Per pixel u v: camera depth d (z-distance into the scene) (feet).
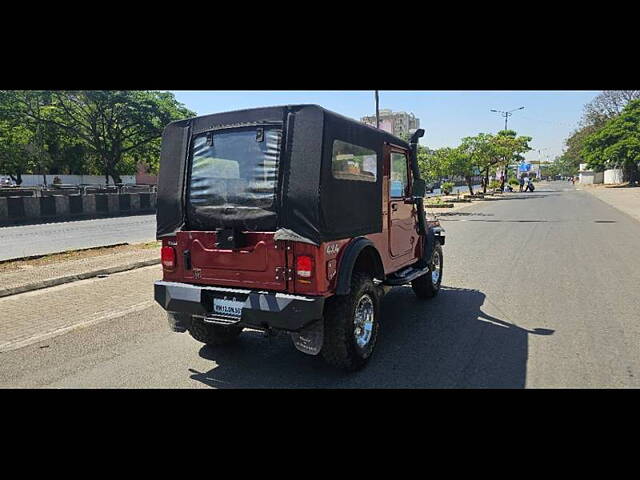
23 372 14.58
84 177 153.48
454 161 98.68
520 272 28.94
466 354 15.62
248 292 13.44
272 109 13.47
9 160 127.54
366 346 14.82
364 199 15.31
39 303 22.26
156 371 14.71
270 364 15.26
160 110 120.57
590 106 234.38
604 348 15.84
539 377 13.69
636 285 24.90
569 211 76.69
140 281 26.84
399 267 19.15
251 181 13.73
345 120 13.92
